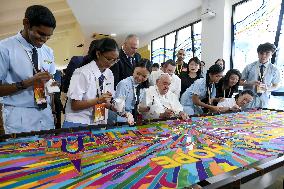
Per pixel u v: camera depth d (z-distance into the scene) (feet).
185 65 13.34
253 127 5.78
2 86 4.58
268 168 3.05
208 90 9.38
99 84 5.47
